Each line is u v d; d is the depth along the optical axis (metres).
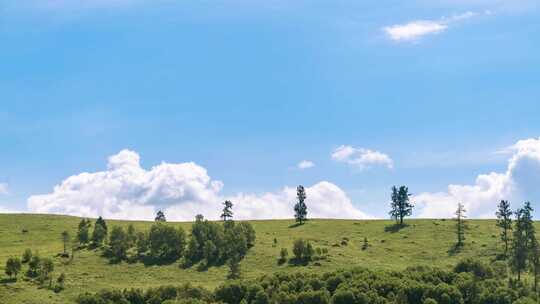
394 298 145.00
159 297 151.62
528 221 187.12
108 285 169.50
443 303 144.38
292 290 153.50
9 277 169.50
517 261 175.88
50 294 158.38
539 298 148.75
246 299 150.12
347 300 143.88
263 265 187.75
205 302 145.62
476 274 168.50
